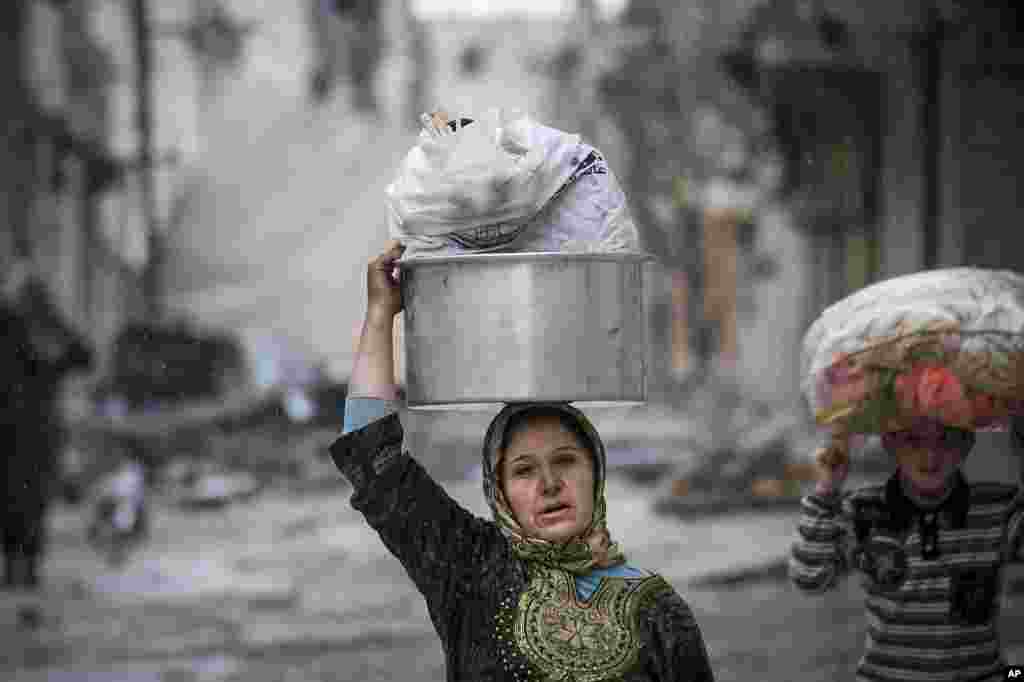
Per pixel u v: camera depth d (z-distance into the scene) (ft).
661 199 260.21
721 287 272.51
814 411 34.27
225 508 171.73
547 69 503.61
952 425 32.86
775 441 151.84
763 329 268.00
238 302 435.94
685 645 23.67
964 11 137.59
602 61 253.85
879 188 168.14
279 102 535.19
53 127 267.80
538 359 23.94
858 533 33.83
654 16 234.17
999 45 137.80
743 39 178.91
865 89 167.02
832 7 149.79
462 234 25.04
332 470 203.51
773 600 90.07
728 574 97.50
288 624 86.74
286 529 146.41
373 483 24.50
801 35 161.68
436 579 24.27
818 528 34.12
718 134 219.82
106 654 77.15
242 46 547.49
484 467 24.50
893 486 33.71
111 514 120.98
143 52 288.10
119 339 224.74
